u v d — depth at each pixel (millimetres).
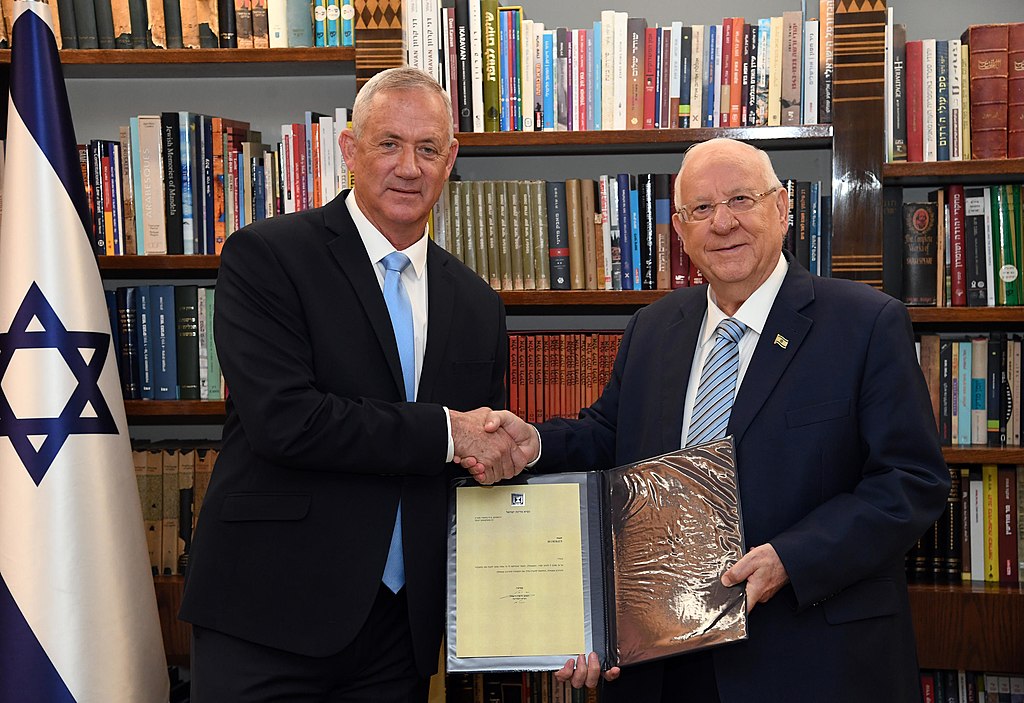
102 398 2121
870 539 1523
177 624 2527
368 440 1625
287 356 1688
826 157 2795
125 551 2092
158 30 2576
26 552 1993
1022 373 2465
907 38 2807
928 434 1609
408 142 1727
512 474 1765
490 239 2574
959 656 2363
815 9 2607
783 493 1609
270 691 1633
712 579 1555
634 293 2506
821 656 1549
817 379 1639
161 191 2605
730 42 2490
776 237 1715
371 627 1741
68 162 2178
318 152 2580
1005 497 2457
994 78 2404
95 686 1999
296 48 2539
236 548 1663
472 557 1737
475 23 2521
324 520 1668
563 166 2887
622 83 2520
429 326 1815
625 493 1696
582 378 2564
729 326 1737
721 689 1572
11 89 2176
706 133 2461
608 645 1665
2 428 2045
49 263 2100
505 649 1686
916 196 2783
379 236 1813
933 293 2510
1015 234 2441
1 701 1967
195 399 2617
